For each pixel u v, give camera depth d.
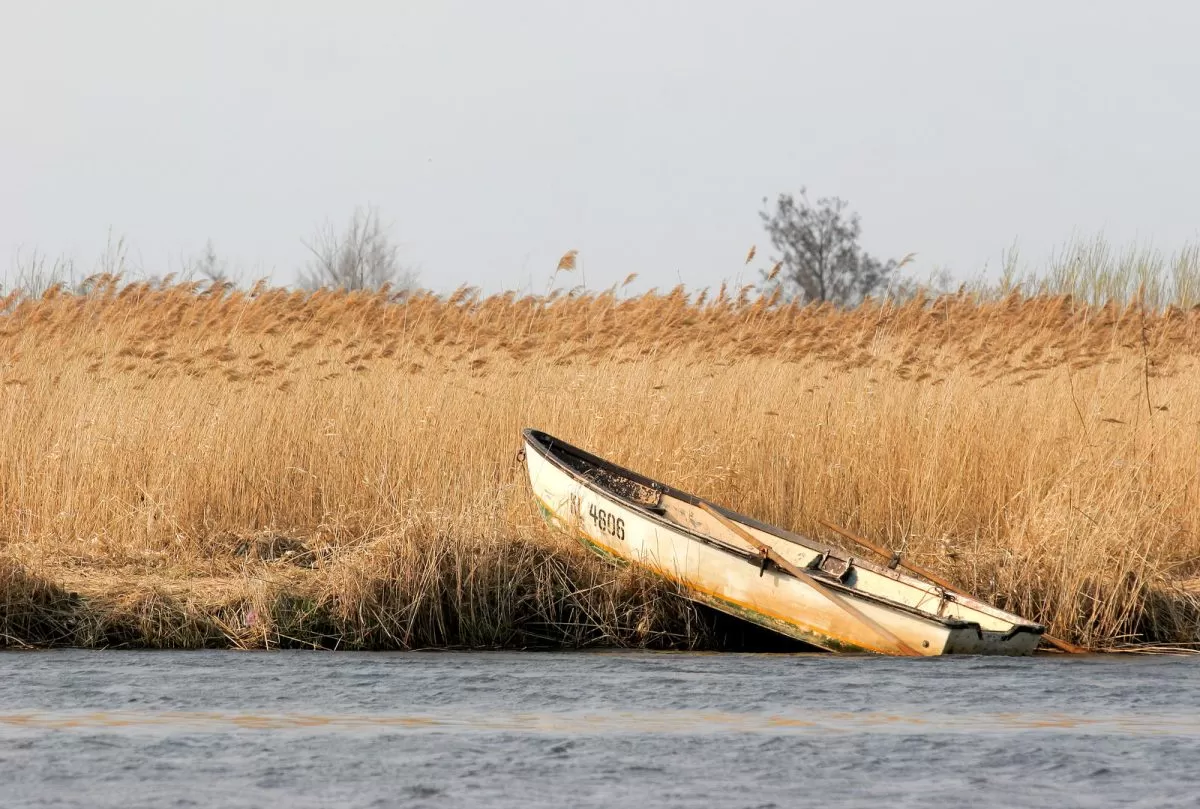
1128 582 48.97
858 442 59.44
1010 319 77.56
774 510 57.53
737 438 59.47
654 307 72.62
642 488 53.50
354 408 60.03
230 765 29.91
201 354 62.62
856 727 33.69
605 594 47.97
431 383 63.09
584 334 69.94
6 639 45.12
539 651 45.97
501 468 58.34
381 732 33.00
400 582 46.69
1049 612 48.41
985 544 54.50
